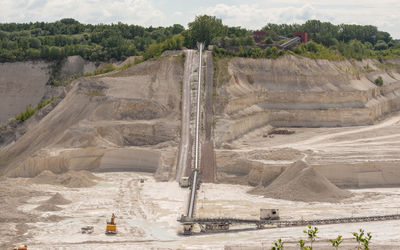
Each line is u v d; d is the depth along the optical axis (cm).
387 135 11462
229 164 9600
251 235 6106
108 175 9744
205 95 11825
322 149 9738
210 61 12975
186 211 7212
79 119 10775
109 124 10738
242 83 12862
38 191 8212
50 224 6481
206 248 5522
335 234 5947
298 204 7588
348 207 7350
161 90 11875
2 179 9256
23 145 10469
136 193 8300
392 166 8812
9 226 6359
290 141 11131
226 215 6956
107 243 5750
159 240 5900
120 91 11562
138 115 11244
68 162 9750
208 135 10762
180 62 12788
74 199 7806
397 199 7775
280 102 13250
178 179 9338
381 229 6159
